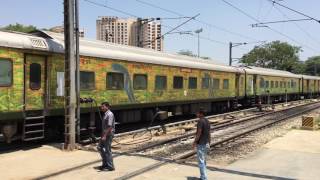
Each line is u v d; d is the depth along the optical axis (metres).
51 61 15.80
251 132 21.66
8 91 14.12
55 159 12.99
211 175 11.19
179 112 26.69
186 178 10.75
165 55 25.08
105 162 11.47
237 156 14.57
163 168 11.91
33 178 10.56
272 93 47.56
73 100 14.77
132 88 20.98
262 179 10.91
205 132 10.38
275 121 27.20
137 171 11.39
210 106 31.67
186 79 26.70
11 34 14.59
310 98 69.06
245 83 38.66
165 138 19.00
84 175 10.93
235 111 35.72
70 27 14.91
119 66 19.88
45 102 15.62
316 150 15.64
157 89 23.33
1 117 13.88
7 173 11.12
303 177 11.24
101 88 18.58
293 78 57.28
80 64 17.23
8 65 14.14
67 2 14.87
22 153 13.95
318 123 24.67
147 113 23.36
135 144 16.98
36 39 15.35
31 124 14.88
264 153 14.92
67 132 14.72
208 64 30.41
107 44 20.12
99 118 19.11
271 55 117.44
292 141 17.94
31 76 15.05
